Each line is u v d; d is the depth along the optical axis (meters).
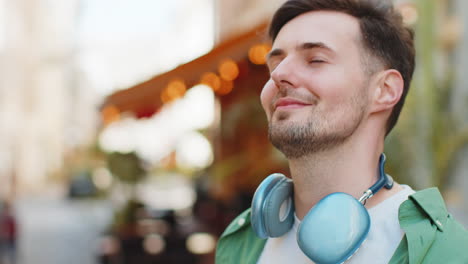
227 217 5.88
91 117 36.50
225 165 4.86
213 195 7.06
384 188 0.94
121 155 6.29
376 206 0.92
